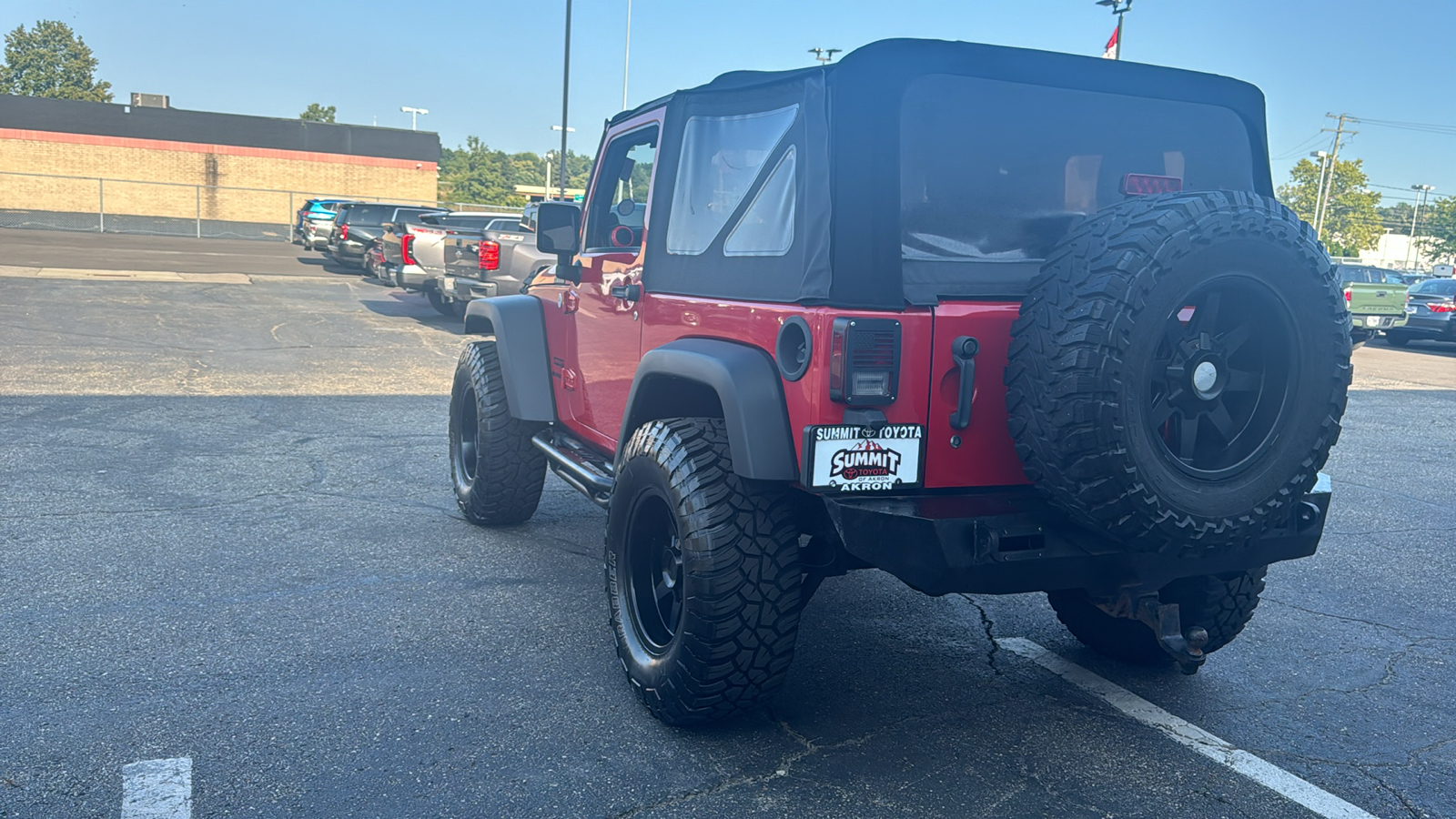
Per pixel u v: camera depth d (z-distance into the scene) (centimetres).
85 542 514
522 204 10181
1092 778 316
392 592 462
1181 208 269
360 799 289
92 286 1853
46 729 322
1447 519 686
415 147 5009
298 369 1130
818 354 284
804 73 308
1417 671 415
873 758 325
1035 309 277
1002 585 292
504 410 545
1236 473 280
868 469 289
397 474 689
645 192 422
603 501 413
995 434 301
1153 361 267
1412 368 1831
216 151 4694
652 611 363
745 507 320
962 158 312
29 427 779
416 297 2041
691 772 312
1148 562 304
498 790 296
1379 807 304
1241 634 455
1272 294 278
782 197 314
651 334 389
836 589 503
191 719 333
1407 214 11762
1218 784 315
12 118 4394
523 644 408
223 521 563
